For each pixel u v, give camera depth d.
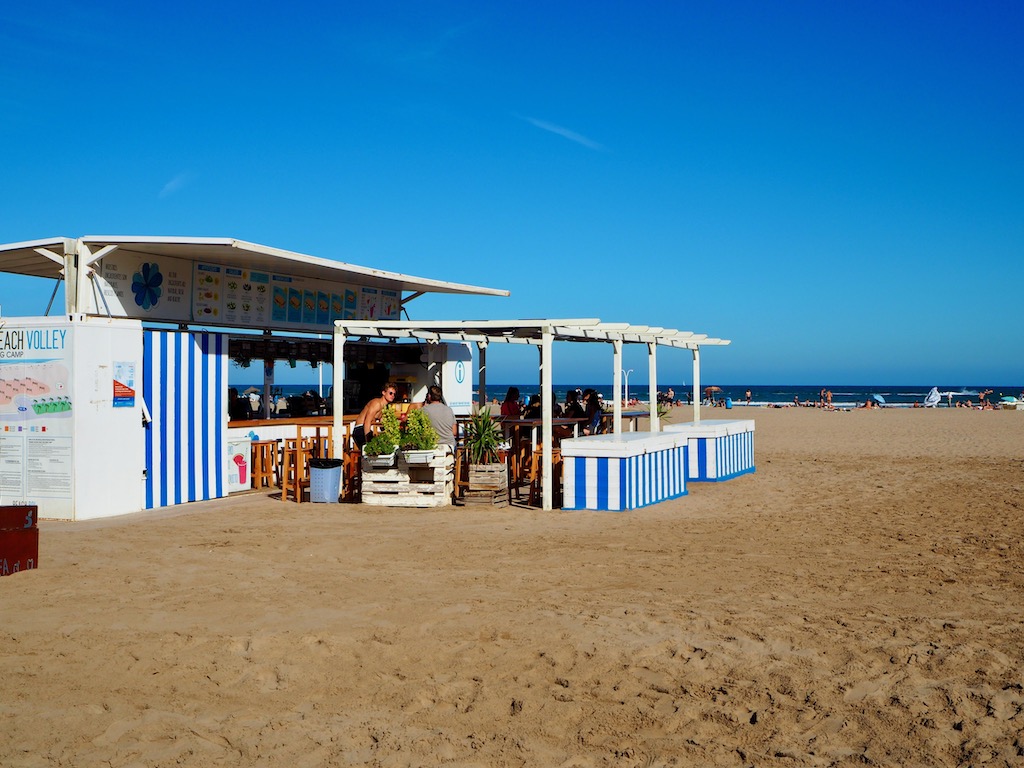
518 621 6.36
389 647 5.79
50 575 7.76
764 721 4.67
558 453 12.95
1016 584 7.59
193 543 9.25
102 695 4.99
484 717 4.73
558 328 12.07
